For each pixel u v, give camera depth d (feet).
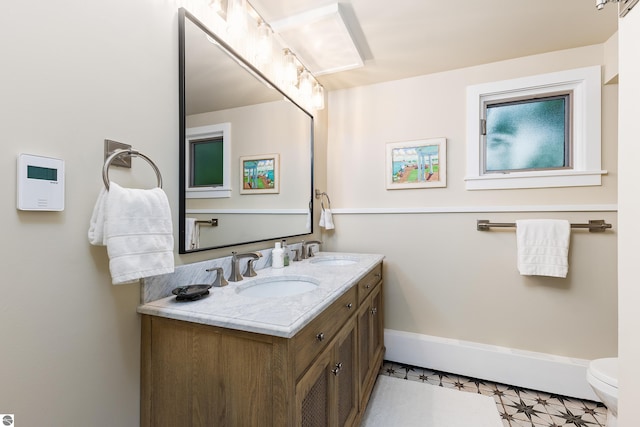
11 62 2.09
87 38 2.56
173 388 2.89
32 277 2.21
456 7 4.71
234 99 4.42
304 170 6.63
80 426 2.51
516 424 4.88
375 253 7.34
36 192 2.20
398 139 7.20
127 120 2.90
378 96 7.41
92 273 2.62
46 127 2.28
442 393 5.74
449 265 6.71
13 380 2.11
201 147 3.79
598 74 5.72
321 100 6.74
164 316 2.84
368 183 7.47
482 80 6.50
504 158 6.52
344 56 5.99
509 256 6.25
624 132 2.34
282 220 5.79
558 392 5.66
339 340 3.62
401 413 5.12
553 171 5.97
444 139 6.74
